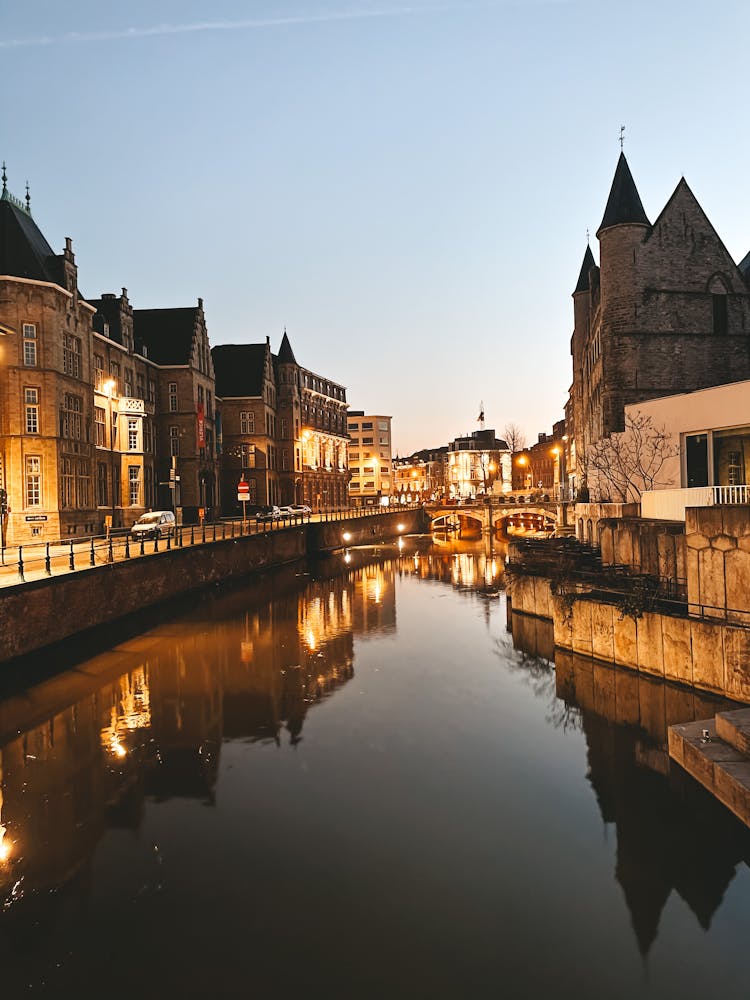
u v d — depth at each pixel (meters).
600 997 7.37
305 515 73.19
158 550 29.03
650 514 20.81
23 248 34.62
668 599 17.95
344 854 10.16
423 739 14.80
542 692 18.09
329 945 8.18
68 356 36.19
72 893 9.22
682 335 33.12
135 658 21.70
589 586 20.58
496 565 50.47
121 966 7.84
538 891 9.24
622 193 33.41
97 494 41.66
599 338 37.38
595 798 11.96
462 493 133.12
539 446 129.62
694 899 9.07
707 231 33.53
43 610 19.44
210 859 10.03
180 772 13.15
